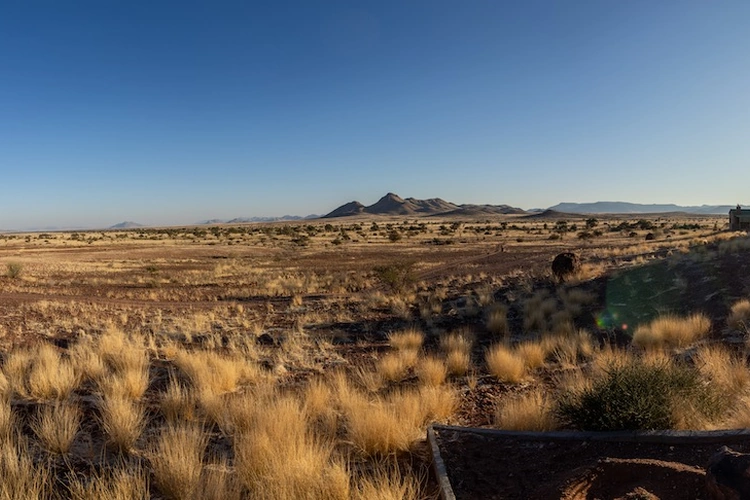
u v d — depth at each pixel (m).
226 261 50.62
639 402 4.82
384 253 56.34
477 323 14.66
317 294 25.38
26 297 24.98
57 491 4.27
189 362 9.44
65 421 5.55
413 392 7.41
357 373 9.12
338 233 114.50
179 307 21.72
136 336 13.16
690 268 15.88
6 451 4.68
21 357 9.42
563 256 20.38
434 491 4.27
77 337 14.01
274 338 13.45
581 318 13.68
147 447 5.51
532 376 8.77
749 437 4.05
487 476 4.34
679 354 8.55
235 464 4.84
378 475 4.32
